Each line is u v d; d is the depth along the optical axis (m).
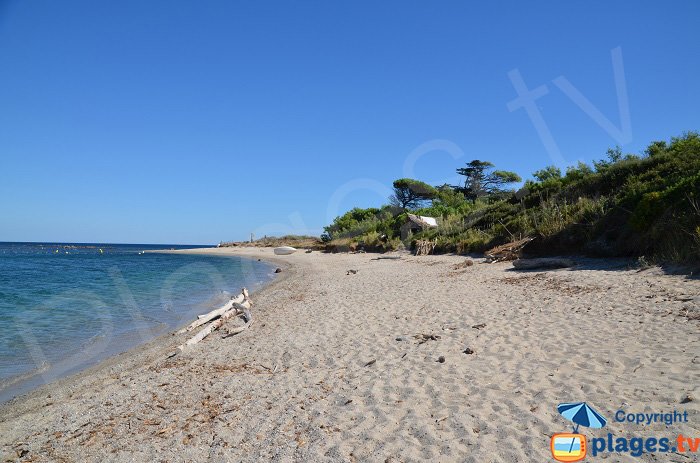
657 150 16.38
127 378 6.44
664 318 5.95
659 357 4.62
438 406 4.19
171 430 4.39
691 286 7.20
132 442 4.21
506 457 3.18
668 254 9.19
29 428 4.89
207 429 4.30
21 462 4.07
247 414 4.57
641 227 10.66
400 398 4.50
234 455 3.70
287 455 3.59
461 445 3.41
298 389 5.16
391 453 3.41
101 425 4.75
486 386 4.52
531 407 3.90
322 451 3.57
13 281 22.16
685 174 11.52
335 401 4.64
